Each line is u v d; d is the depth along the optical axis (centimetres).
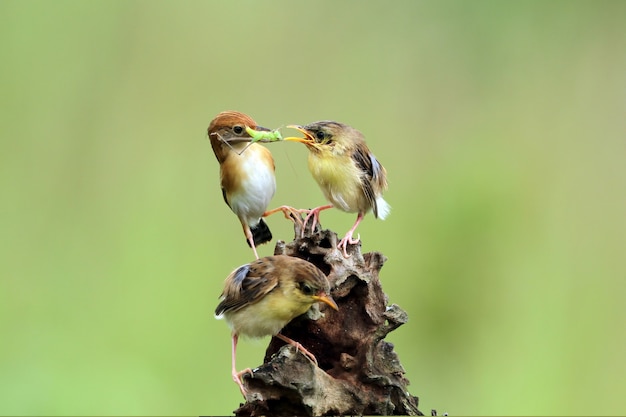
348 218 1552
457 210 1628
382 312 893
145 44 1698
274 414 849
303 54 1733
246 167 1008
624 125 1753
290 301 856
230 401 1427
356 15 1766
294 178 1546
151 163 1631
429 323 1560
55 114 1650
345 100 1719
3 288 1532
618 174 1716
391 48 1753
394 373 887
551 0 1816
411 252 1598
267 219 1512
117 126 1653
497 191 1656
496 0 1805
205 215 1598
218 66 1698
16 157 1619
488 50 1784
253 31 1731
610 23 1820
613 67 1795
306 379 833
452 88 1755
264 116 1692
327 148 981
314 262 926
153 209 1596
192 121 1662
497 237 1622
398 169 1680
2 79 1653
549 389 1495
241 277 867
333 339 894
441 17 1792
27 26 1678
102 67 1684
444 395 1505
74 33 1695
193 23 1716
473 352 1534
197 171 1627
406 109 1728
